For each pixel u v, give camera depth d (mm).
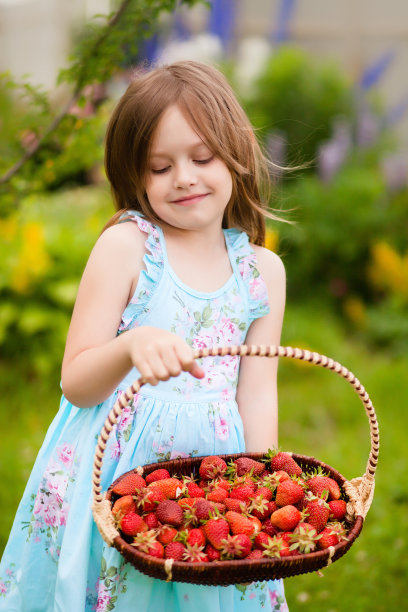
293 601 2408
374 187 5535
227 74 6289
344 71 7316
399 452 3426
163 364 1326
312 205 5516
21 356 4250
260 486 1518
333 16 7578
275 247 4281
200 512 1412
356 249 5473
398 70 7484
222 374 1686
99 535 1591
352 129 6473
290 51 6684
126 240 1614
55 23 8039
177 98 1585
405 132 7082
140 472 1521
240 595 1642
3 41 8273
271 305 1814
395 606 2395
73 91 2332
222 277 1735
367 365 4590
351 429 3775
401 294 5234
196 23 7289
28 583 1676
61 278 4469
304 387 4332
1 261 4477
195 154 1590
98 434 1624
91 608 1603
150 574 1305
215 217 1664
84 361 1498
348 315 5395
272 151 5516
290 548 1350
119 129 1646
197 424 1635
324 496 1490
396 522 2822
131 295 1632
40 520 1680
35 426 3678
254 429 1771
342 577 2523
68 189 6414
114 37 2188
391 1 7457
